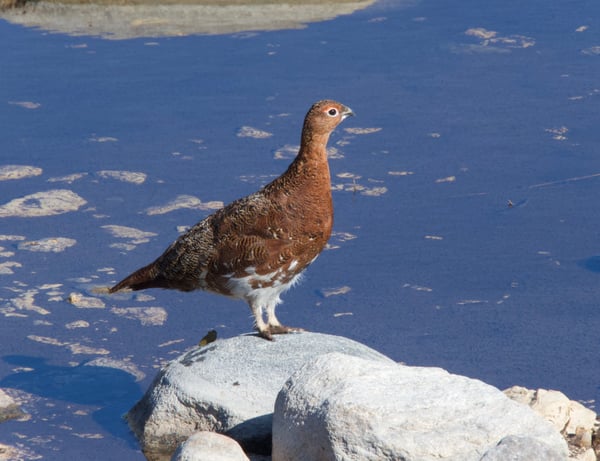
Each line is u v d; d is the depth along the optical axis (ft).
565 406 31.32
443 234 47.29
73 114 62.85
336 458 25.05
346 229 48.08
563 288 42.01
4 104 64.44
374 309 40.70
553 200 50.55
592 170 53.83
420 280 43.01
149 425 31.32
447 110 62.44
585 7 82.48
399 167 54.85
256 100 64.34
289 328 33.81
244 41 75.92
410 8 83.61
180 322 40.09
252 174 53.93
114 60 72.43
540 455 23.57
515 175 53.52
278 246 31.83
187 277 33.01
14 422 33.14
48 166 55.42
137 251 45.93
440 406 25.32
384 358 32.58
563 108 62.34
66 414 33.63
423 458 24.52
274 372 31.19
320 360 27.37
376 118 61.41
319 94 65.00
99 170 54.80
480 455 24.67
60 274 43.80
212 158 56.13
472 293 41.81
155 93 66.03
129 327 39.65
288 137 58.75
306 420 25.98
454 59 71.10
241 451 27.25
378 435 24.76
